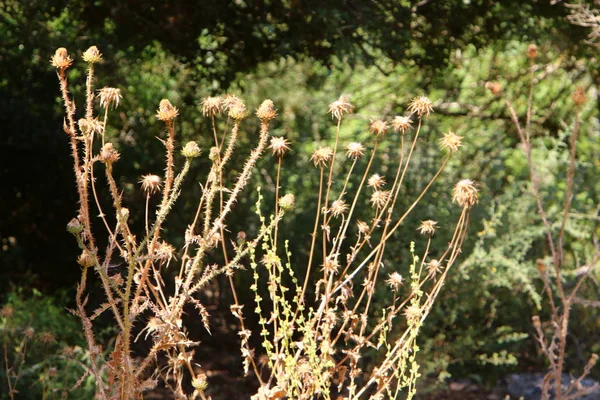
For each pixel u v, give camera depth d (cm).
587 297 687
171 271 717
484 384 663
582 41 786
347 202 662
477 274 632
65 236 741
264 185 773
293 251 670
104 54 782
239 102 263
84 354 510
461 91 948
